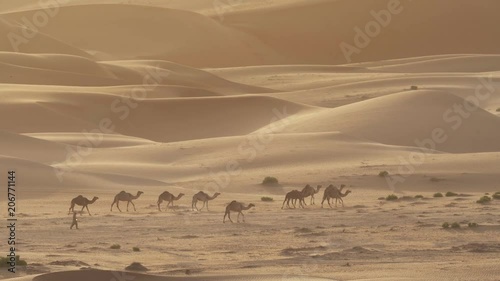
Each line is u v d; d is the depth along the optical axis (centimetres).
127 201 14138
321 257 8688
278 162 18625
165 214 12962
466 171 17175
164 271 7625
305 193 13725
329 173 17175
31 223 11762
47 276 6531
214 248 9562
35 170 16538
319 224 11594
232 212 13100
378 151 19550
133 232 10931
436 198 14600
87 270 6681
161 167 18488
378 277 7294
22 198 14662
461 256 8762
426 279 7206
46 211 13238
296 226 11412
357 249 9188
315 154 19088
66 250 9338
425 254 8900
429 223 11469
